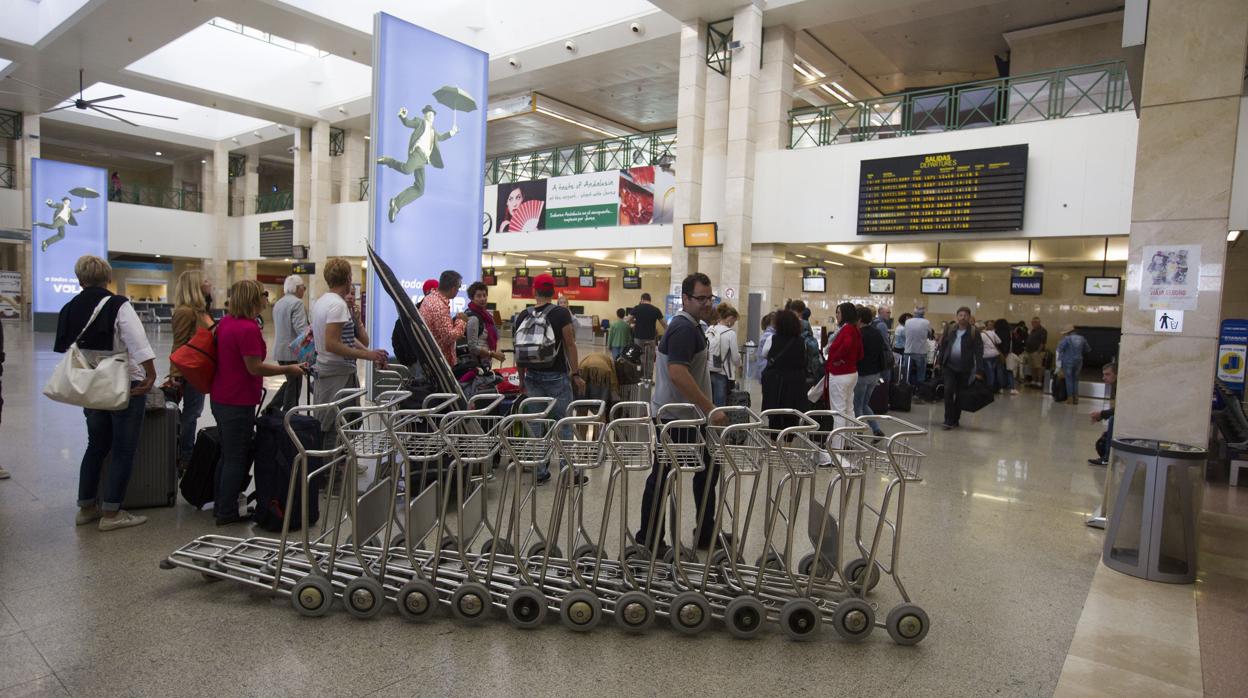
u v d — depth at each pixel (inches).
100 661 103.8
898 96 520.1
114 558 143.5
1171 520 151.0
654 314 400.8
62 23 631.8
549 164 818.8
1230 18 161.6
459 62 309.6
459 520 123.5
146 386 160.7
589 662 109.7
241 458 163.8
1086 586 147.6
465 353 223.1
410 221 296.5
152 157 1259.2
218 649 109.0
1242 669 113.0
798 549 161.6
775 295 559.8
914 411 417.4
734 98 542.0
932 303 742.5
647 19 593.6
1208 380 165.0
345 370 195.2
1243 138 337.1
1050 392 570.6
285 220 1059.9
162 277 1162.0
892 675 108.5
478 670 105.7
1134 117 418.3
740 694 101.3
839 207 523.5
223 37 826.2
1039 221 449.1
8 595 124.9
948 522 190.5
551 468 231.3
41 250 802.2
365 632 117.0
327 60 899.4
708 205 574.9
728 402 291.6
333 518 173.9
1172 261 168.2
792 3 517.0
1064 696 103.7
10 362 482.0
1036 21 584.1
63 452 228.8
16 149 963.3
